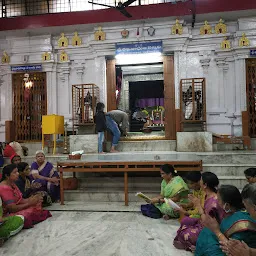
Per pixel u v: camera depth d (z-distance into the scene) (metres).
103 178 5.96
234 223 2.31
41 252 3.17
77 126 8.80
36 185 5.14
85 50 9.27
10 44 9.55
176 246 3.24
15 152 7.72
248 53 8.38
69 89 9.43
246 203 2.09
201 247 2.65
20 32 9.26
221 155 6.61
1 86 9.73
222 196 2.49
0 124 9.59
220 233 2.37
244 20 8.44
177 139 7.86
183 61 8.68
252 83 8.55
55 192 5.43
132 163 5.06
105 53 8.98
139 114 12.33
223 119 8.62
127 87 11.98
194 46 8.77
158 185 5.76
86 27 9.01
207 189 3.20
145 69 11.06
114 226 4.02
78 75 9.33
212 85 8.74
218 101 8.71
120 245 3.33
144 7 8.44
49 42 9.35
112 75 9.17
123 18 8.54
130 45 8.68
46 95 9.48
